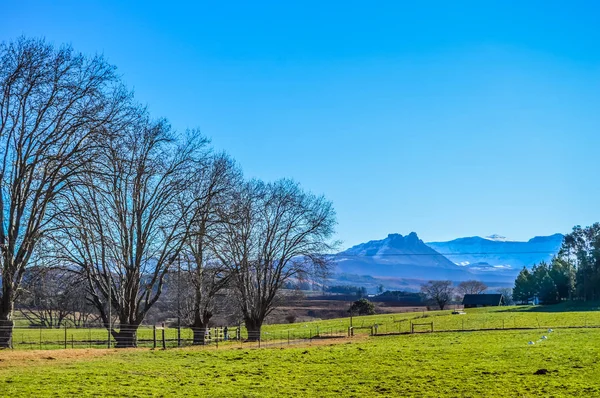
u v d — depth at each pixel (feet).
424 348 158.20
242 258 225.15
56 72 154.10
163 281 187.01
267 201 237.25
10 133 154.10
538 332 209.26
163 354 145.59
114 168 165.58
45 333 242.17
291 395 93.25
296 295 251.60
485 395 91.56
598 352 134.62
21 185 158.10
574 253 577.84
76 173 157.17
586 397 87.71
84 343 184.44
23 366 117.08
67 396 87.71
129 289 180.04
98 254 175.83
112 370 114.21
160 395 91.56
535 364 119.85
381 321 359.46
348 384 102.58
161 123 184.75
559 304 513.45
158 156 183.73
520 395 90.74
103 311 179.11
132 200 180.96
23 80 151.02
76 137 162.40
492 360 127.95
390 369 118.21
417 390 96.58
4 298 150.92
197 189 200.03
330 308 548.72
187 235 184.03
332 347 170.09
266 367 122.62
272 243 236.43
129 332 174.40
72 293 180.14
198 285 206.90
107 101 164.45
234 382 103.91
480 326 268.62
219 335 238.89
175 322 302.66
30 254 159.02
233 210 207.31
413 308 617.62
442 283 611.47
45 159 155.12
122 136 164.45
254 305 238.07
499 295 644.27
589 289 516.73
